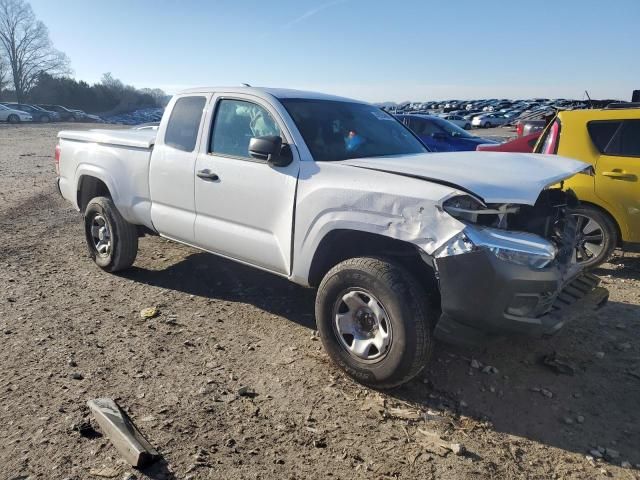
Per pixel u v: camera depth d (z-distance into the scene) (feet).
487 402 11.18
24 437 9.57
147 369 12.11
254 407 10.75
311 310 15.65
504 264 9.83
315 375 12.03
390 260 11.13
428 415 10.62
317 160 12.71
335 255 12.52
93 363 12.30
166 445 9.48
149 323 14.58
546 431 10.28
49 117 155.43
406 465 9.22
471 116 163.12
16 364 12.13
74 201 19.72
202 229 14.89
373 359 11.18
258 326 14.55
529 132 30.17
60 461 8.96
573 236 12.28
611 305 16.52
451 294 10.14
